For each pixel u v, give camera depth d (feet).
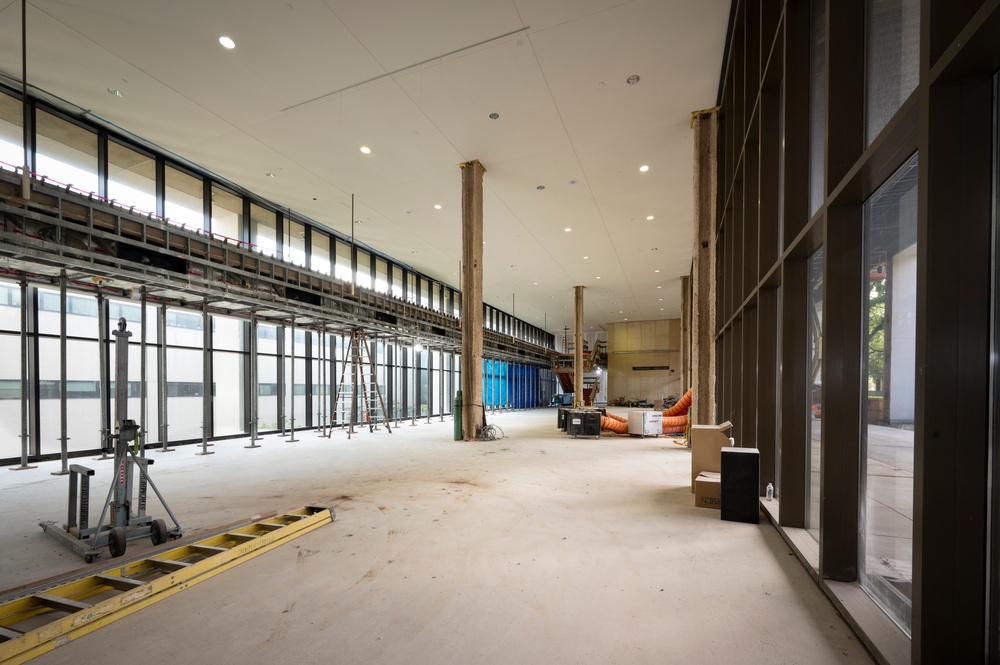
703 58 25.17
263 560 12.31
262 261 37.86
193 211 35.60
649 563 12.01
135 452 14.29
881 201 10.55
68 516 15.08
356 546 13.38
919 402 6.28
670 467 26.78
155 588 9.97
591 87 27.20
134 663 7.71
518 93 27.45
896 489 15.07
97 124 29.04
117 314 35.45
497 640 8.34
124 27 21.35
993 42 5.23
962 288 6.04
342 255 53.52
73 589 10.28
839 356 10.24
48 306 30.73
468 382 40.34
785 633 8.55
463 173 36.60
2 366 28.71
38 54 22.84
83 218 26.08
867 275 10.01
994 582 6.01
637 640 8.32
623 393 124.16
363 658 7.79
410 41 22.94
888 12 9.89
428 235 52.60
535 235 53.93
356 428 52.26
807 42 13.82
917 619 6.28
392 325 51.93
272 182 38.14
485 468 26.53
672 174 38.70
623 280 78.28
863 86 9.82
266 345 47.52
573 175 38.73
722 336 34.22
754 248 20.89
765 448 17.79
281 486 21.83
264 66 24.40
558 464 27.91
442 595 10.18
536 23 22.03
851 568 10.18
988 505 5.99
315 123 29.86
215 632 8.69
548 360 132.77
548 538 14.02
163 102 27.12
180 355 38.93
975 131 6.03
